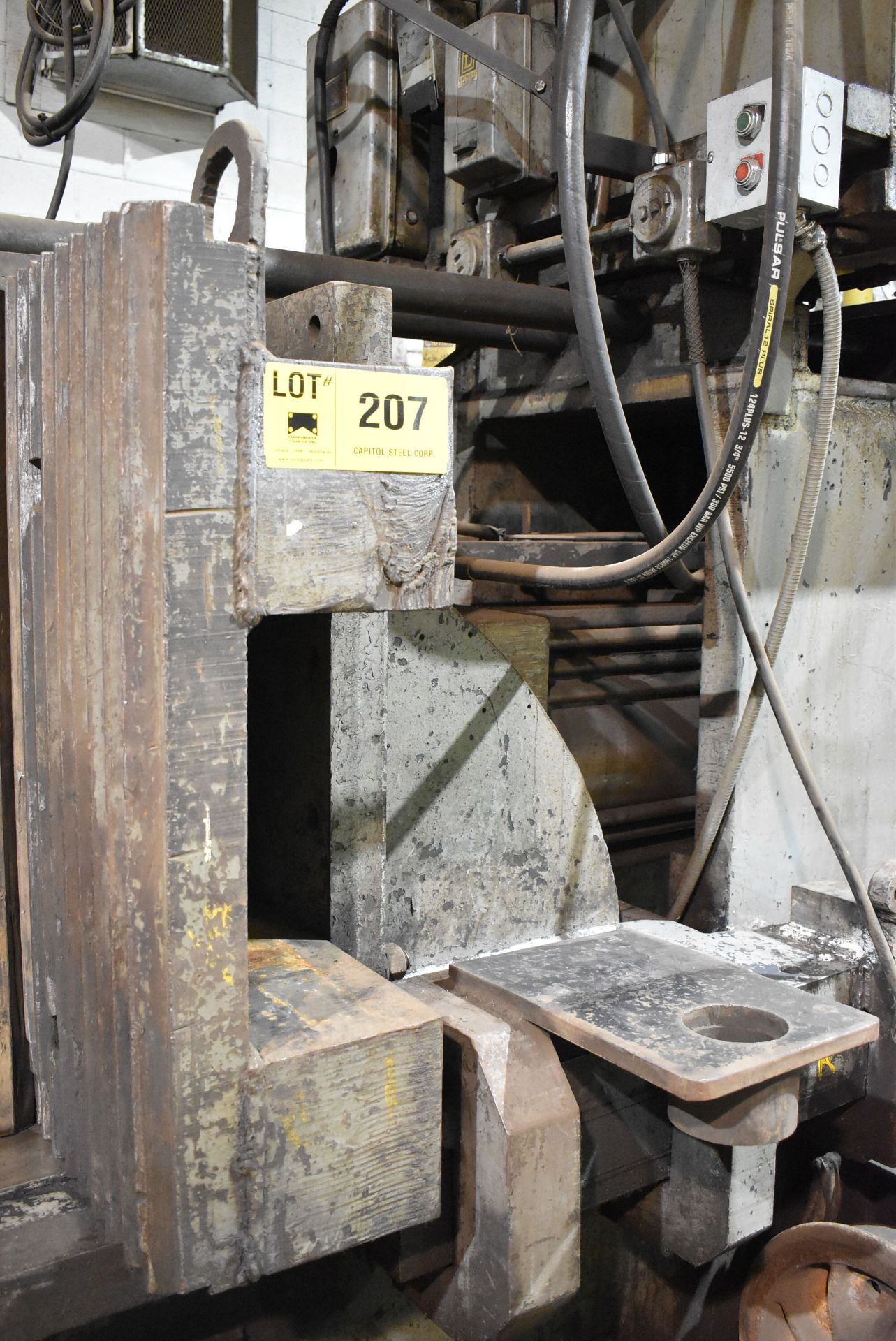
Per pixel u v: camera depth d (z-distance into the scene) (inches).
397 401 28.6
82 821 29.4
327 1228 30.2
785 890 54.9
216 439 25.9
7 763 34.8
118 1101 28.4
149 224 24.6
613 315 53.2
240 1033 27.9
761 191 41.4
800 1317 43.4
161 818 26.3
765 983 38.7
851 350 66.0
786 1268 43.2
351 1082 29.9
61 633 30.1
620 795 58.8
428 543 29.7
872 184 45.4
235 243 25.9
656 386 53.8
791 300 50.5
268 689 41.6
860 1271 40.8
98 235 26.6
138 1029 27.3
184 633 26.0
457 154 55.6
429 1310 37.9
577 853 46.2
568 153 37.9
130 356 25.3
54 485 30.2
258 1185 28.6
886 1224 53.1
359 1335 43.0
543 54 54.6
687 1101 34.1
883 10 43.6
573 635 55.6
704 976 39.5
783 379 50.3
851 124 42.6
